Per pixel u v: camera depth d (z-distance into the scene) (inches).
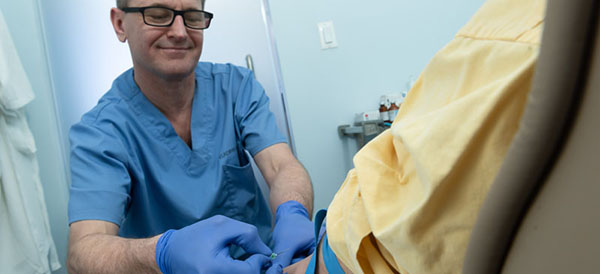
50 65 61.6
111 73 62.5
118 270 28.8
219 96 47.9
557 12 4.2
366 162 12.1
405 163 10.8
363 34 62.1
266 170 43.9
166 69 39.6
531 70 7.4
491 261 5.7
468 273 6.0
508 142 7.9
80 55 61.7
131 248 29.4
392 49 63.0
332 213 14.1
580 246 4.3
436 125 9.0
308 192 38.4
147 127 42.8
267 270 26.3
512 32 8.7
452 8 63.9
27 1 60.7
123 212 37.7
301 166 42.1
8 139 53.5
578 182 4.3
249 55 63.4
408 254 9.7
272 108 64.6
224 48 63.2
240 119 47.8
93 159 38.1
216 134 46.1
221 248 27.4
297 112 60.9
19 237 53.1
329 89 61.4
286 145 45.9
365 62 62.3
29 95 55.5
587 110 4.1
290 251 28.8
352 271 12.9
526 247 5.1
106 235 32.2
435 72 10.9
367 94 62.4
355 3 61.8
